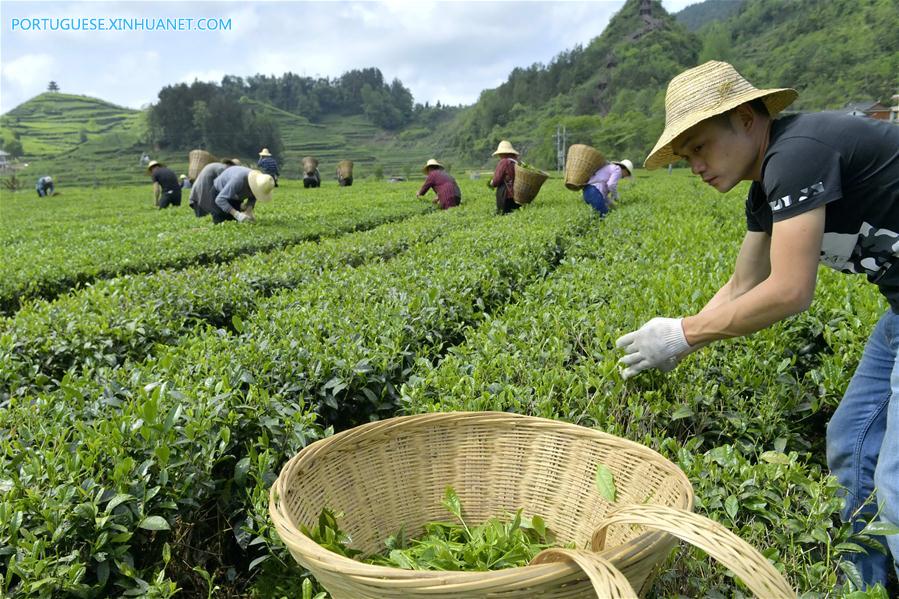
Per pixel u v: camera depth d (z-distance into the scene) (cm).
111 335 537
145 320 566
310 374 402
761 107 269
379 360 432
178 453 298
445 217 1405
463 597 171
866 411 297
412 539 284
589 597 182
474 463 299
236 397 356
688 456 307
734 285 344
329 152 17875
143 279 734
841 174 247
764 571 154
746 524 273
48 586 233
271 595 298
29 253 1018
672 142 280
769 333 442
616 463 271
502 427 298
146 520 265
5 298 769
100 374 418
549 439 292
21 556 238
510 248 826
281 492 224
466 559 242
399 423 288
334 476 269
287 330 485
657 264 705
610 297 573
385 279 671
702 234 915
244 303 673
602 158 1406
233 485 327
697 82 268
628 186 2497
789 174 246
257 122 14875
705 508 281
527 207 1502
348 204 2088
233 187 1326
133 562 266
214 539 329
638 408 347
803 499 290
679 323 316
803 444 378
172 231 1334
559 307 514
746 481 284
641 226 1081
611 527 260
